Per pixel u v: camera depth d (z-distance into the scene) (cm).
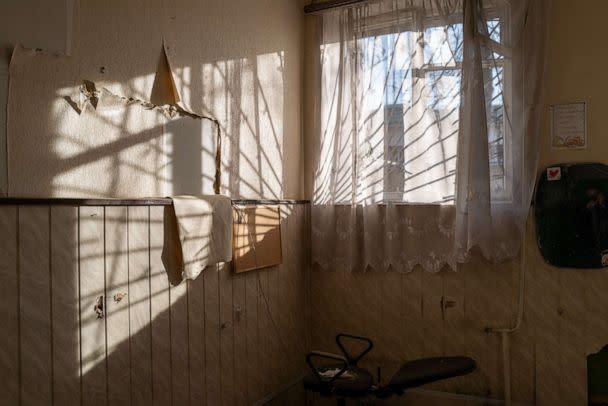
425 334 315
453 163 300
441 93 302
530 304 289
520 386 292
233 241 271
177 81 235
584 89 277
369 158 322
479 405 300
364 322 333
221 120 267
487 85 287
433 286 312
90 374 187
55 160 178
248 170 290
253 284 291
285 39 331
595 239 272
